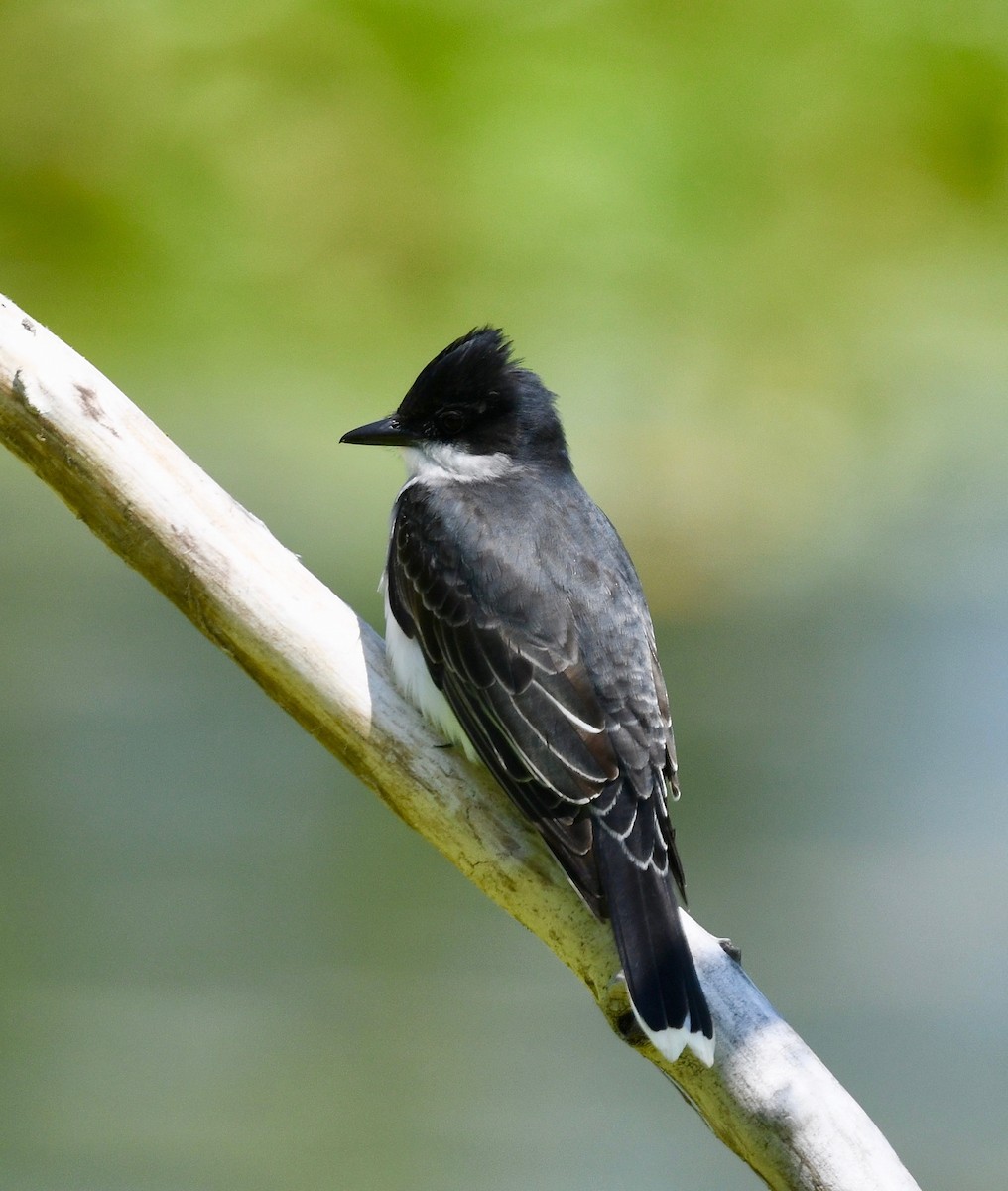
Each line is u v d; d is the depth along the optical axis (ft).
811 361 45.75
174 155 41.47
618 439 56.03
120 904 48.47
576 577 26.73
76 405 23.89
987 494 71.41
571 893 24.23
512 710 25.57
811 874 50.70
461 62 40.86
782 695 66.54
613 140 41.29
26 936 46.47
